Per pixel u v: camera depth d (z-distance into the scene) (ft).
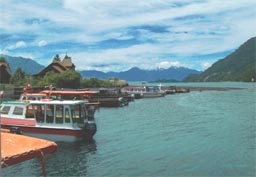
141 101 263.90
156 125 124.98
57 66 330.75
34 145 23.31
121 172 63.52
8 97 177.17
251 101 254.27
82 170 64.28
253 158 73.36
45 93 141.59
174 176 61.57
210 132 108.99
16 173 61.52
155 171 64.59
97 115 159.43
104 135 101.60
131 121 136.67
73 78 281.33
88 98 183.93
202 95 348.79
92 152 78.64
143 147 85.15
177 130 113.19
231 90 459.32
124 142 91.09
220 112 173.68
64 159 71.77
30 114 88.58
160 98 302.45
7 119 89.10
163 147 85.25
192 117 151.23
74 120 86.43
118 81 407.23
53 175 61.11
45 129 86.43
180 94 371.56
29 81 252.01
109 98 215.92
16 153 21.06
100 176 61.31
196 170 65.41
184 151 80.89
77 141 85.56
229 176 61.26
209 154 77.87
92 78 333.01
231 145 87.71
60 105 86.33
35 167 65.31
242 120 139.33
